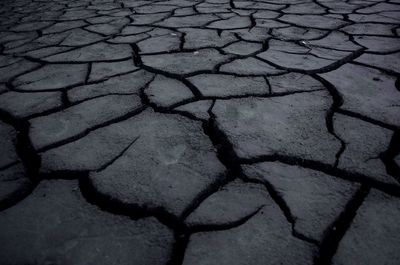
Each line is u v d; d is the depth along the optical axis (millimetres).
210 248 282
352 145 406
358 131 434
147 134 448
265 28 903
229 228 301
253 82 585
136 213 324
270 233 294
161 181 362
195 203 331
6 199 345
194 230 301
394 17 942
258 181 357
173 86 584
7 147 436
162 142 430
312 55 699
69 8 1370
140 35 898
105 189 354
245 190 346
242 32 876
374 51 703
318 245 281
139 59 721
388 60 654
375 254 271
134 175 373
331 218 307
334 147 404
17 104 548
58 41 898
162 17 1085
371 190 338
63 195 349
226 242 287
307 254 273
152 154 407
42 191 356
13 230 308
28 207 335
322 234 291
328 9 1081
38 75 667
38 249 288
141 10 1221
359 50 712
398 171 363
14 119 502
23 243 294
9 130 476
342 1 1190
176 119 481
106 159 401
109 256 280
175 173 373
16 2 1635
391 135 423
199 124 467
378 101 504
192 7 1218
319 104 505
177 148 417
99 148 423
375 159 380
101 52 783
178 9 1196
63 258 279
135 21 1056
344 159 382
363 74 599
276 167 376
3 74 685
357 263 265
